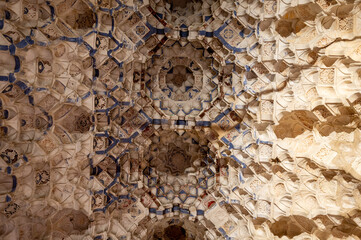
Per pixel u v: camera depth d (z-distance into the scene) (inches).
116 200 413.4
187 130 420.5
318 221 345.1
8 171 311.0
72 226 399.2
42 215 364.8
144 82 407.5
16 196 328.2
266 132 376.2
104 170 407.8
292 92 346.9
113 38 374.0
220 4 368.8
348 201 317.1
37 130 347.3
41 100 343.6
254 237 389.1
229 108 400.8
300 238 362.6
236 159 402.0
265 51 354.3
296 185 362.6
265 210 379.2
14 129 322.3
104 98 385.7
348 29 299.0
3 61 300.0
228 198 409.7
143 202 426.3
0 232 326.3
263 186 386.3
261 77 370.0
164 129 417.4
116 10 362.6
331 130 342.6
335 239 333.4
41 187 358.3
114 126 406.0
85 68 370.0
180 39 392.8
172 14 396.8
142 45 390.6
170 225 449.7
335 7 297.6
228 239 410.0
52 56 337.7
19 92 317.1
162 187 437.7
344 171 326.3
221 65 397.7
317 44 315.9
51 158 359.9
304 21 325.4
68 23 350.9
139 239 423.5
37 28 318.0
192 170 442.6
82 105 371.6
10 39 295.3
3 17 289.7
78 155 381.1
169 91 422.6
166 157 446.9
